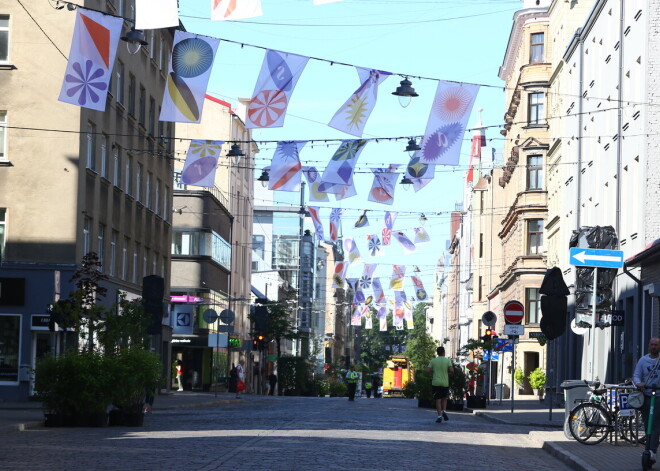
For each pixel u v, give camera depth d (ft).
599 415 68.13
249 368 291.17
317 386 298.76
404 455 57.16
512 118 255.70
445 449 63.16
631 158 124.26
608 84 139.54
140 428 78.48
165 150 182.19
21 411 100.12
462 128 70.38
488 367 166.40
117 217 146.82
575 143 165.99
